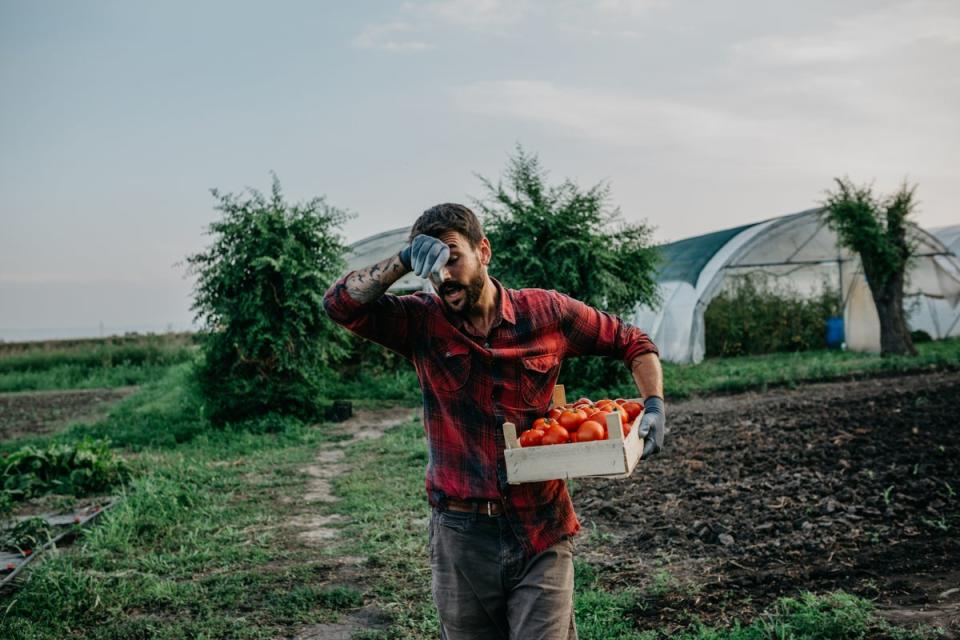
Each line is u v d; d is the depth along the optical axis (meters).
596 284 16.03
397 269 2.60
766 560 5.30
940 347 21.52
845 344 23.88
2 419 19.34
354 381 19.28
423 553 6.20
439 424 2.76
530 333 2.79
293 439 12.84
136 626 4.87
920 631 3.83
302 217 15.31
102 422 15.82
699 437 10.04
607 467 2.58
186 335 38.31
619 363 16.41
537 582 2.64
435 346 2.74
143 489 8.10
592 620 4.52
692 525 6.27
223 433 13.43
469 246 2.60
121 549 6.50
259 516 7.64
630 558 5.67
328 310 2.69
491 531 2.68
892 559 5.04
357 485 8.77
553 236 16.09
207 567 6.10
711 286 21.38
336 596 5.28
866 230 19.30
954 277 23.94
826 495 6.70
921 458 7.54
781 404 12.45
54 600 5.21
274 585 5.61
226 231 14.66
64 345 39.66
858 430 9.14
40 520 6.97
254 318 14.44
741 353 23.86
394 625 4.78
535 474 2.62
